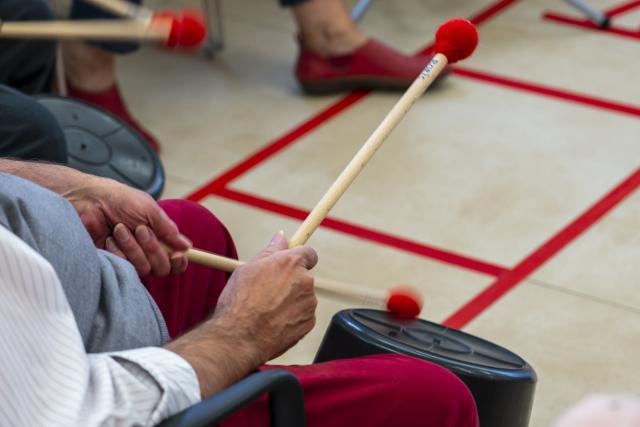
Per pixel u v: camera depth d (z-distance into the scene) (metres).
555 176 3.56
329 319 2.82
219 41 4.52
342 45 4.12
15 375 1.17
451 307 2.89
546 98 4.11
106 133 2.64
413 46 4.60
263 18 4.86
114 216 1.72
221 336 1.43
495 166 3.62
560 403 2.52
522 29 4.70
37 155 2.32
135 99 4.15
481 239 3.21
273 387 1.28
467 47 1.76
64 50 3.70
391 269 3.06
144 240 1.68
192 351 1.38
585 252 3.14
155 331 1.49
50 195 1.39
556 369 2.64
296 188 3.52
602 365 2.66
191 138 3.86
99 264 1.43
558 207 3.38
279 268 1.52
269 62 4.46
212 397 1.25
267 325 1.47
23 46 3.04
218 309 1.49
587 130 3.87
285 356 2.68
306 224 1.66
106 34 2.00
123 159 2.60
